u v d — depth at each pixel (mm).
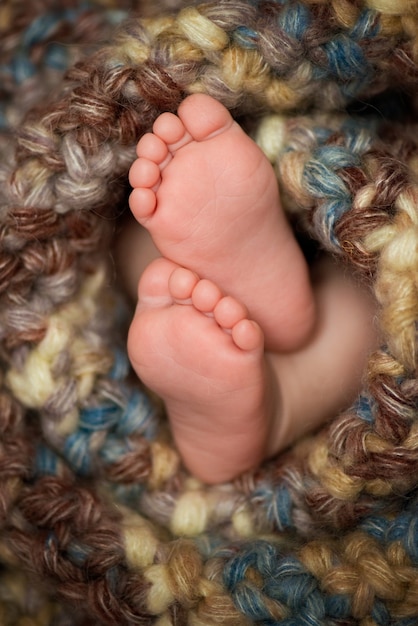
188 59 349
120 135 348
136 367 348
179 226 338
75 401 363
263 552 346
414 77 359
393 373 330
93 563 348
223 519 367
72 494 357
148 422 372
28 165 353
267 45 349
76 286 365
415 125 392
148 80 346
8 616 376
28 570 357
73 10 419
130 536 351
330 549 344
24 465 359
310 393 369
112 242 381
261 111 364
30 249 356
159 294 346
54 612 380
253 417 350
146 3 416
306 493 351
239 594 339
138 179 337
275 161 358
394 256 331
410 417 329
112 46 358
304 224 359
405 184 340
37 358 360
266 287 352
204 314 340
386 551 341
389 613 337
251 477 370
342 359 370
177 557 347
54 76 409
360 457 335
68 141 348
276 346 365
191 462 371
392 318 329
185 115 341
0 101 409
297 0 352
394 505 347
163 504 367
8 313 359
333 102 365
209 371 339
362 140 355
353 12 348
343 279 377
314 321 365
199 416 354
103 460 369
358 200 339
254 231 344
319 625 334
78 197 351
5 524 356
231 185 337
